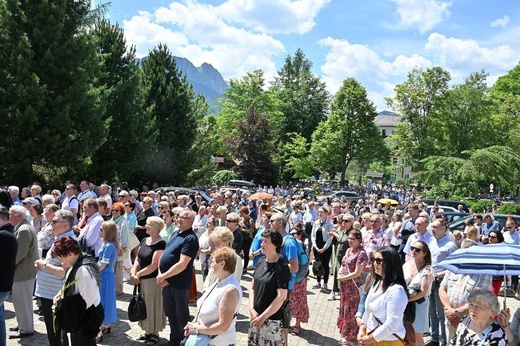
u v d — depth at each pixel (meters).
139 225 10.98
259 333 4.74
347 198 35.84
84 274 4.67
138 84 25.55
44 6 18.77
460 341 4.07
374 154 55.56
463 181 35.41
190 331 4.00
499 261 4.32
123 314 7.96
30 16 18.62
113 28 25.64
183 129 31.39
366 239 9.22
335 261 10.06
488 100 46.62
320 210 11.26
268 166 48.50
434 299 7.01
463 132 46.28
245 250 11.89
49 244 7.67
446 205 26.25
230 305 3.96
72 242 4.77
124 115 24.50
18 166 17.61
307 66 84.44
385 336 4.04
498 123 45.62
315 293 10.67
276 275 4.70
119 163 24.53
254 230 12.02
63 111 18.34
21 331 6.51
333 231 10.97
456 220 16.17
